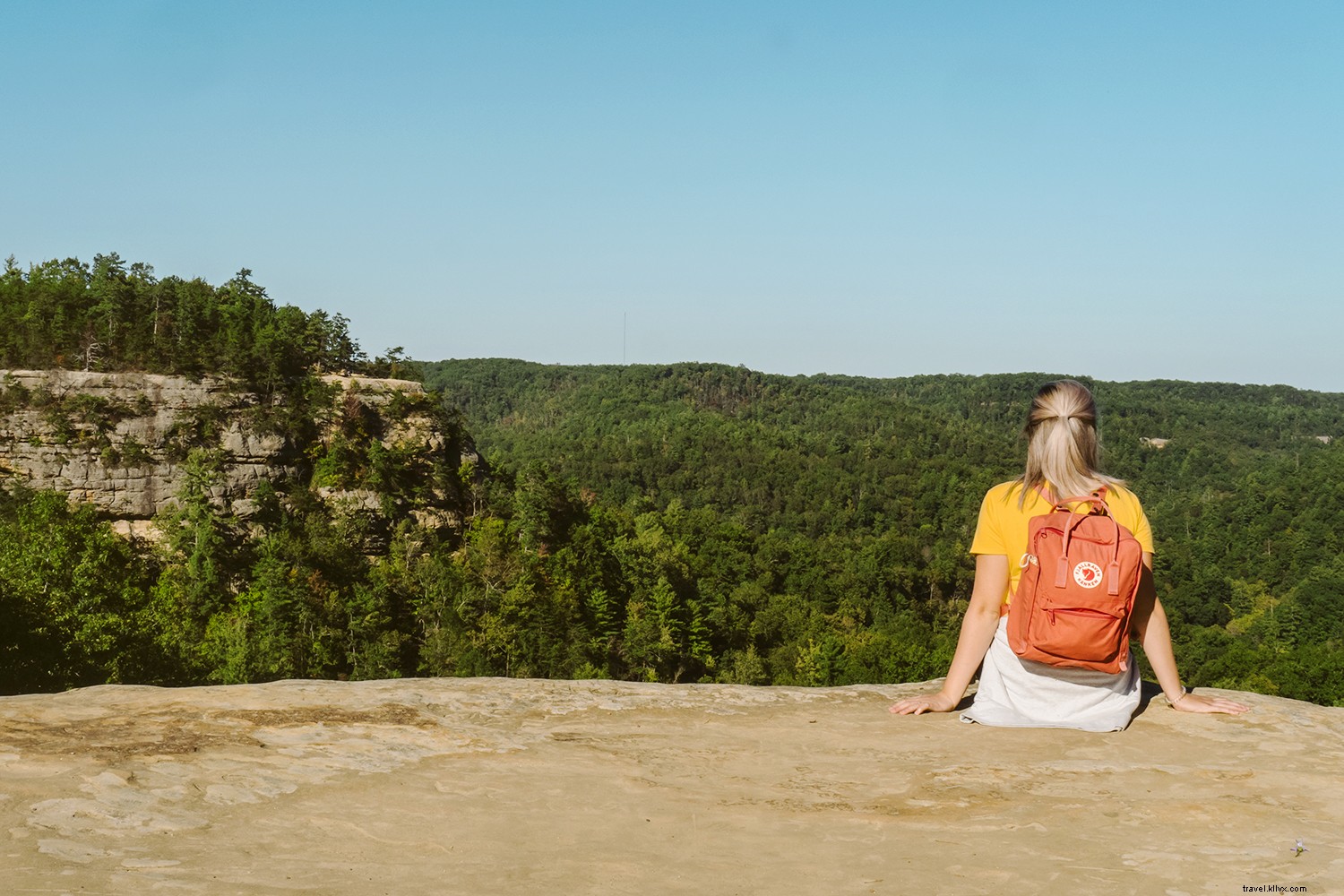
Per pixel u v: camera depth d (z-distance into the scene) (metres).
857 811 3.50
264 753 3.96
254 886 2.69
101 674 36.88
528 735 4.46
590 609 84.94
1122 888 2.79
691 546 143.00
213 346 99.38
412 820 3.33
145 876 2.72
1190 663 103.25
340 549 87.94
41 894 2.54
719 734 4.57
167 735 4.12
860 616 129.50
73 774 3.53
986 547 4.81
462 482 103.81
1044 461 4.64
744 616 104.56
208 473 89.19
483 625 77.88
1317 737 4.45
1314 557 178.88
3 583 35.59
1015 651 4.57
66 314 100.38
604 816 3.43
